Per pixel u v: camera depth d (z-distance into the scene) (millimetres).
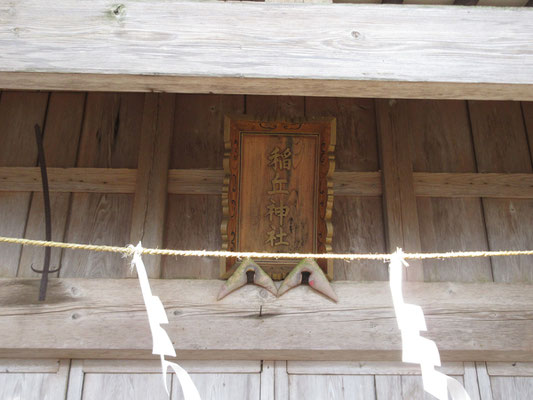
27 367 2658
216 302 2609
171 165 3023
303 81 1765
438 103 3248
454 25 1826
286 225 2727
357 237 2896
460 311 2637
